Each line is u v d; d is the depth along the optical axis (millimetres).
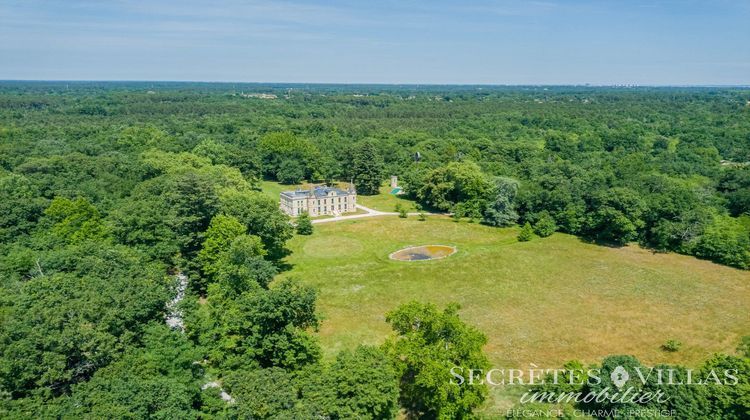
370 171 146625
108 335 42906
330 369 42500
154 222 75250
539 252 97500
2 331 41750
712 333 66250
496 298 77312
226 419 38000
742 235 91688
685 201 101125
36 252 66188
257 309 47594
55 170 111500
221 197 92250
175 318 58375
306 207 125375
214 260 74188
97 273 56188
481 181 122500
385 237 109438
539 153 170500
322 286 81500
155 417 35250
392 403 42094
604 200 102812
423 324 47500
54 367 39344
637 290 80000
